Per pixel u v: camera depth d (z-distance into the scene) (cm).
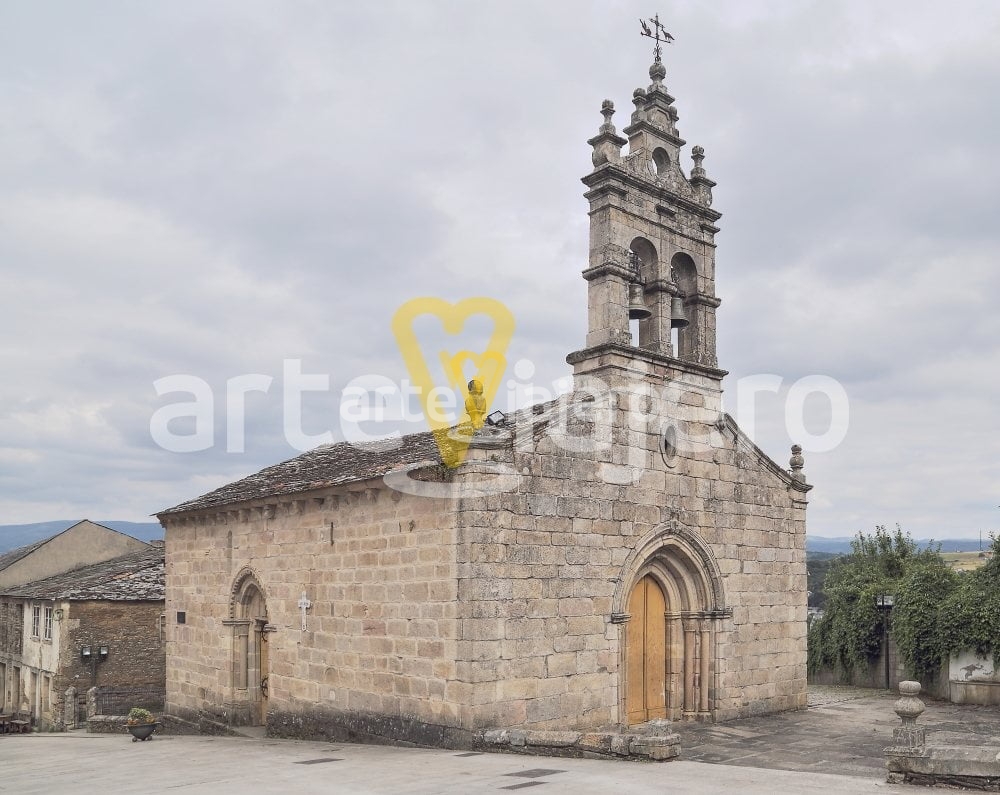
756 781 1241
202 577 2528
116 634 3372
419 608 1714
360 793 1209
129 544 4466
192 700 2531
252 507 2266
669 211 2114
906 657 2620
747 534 2208
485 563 1644
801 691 2298
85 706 3278
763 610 2223
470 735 1588
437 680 1661
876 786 1203
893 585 2881
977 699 2411
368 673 1839
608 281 1958
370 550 1859
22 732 3403
